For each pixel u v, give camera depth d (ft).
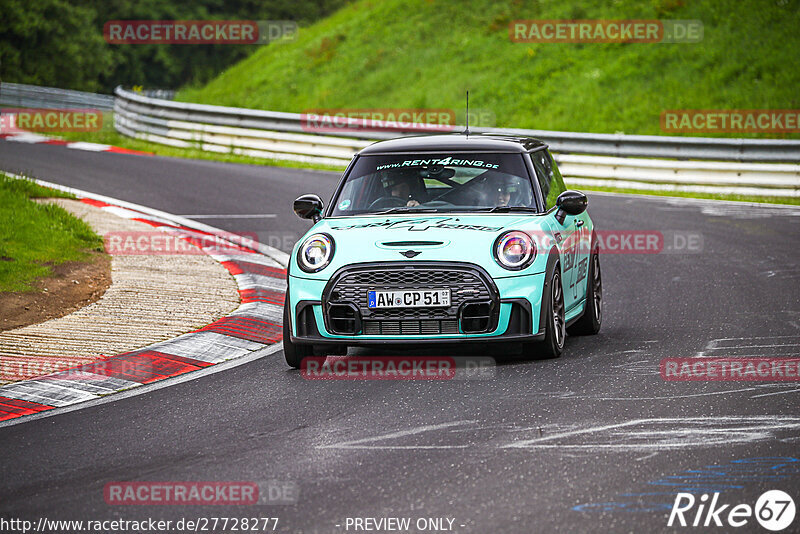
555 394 74.74
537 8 386.11
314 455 61.82
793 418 66.69
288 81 400.06
